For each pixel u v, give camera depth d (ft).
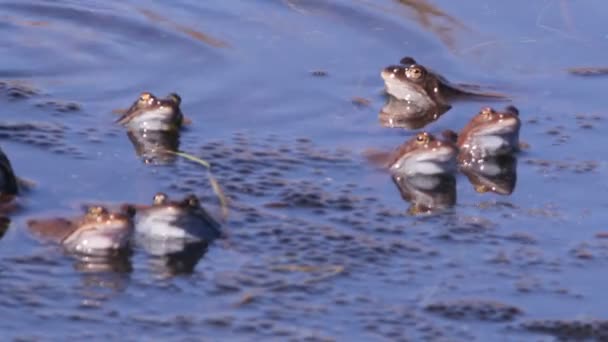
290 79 106.73
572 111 102.58
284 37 115.85
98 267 74.28
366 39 116.16
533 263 77.10
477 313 71.05
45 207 81.66
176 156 90.48
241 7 122.83
